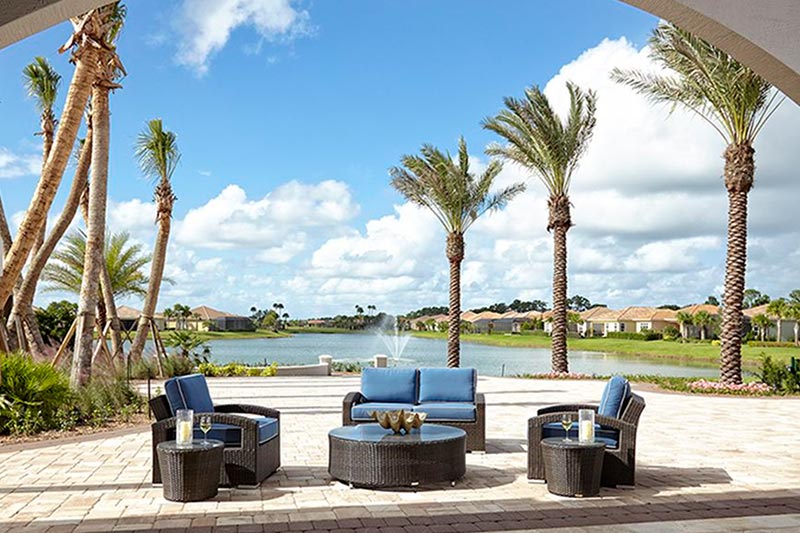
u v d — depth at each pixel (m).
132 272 27.20
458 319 24.05
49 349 17.42
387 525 5.53
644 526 5.50
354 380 19.94
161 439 6.77
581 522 5.62
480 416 8.61
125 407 11.68
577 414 6.96
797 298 70.81
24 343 15.79
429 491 6.67
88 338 12.52
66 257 25.91
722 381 17.05
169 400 7.05
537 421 7.01
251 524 5.54
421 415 7.18
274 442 7.36
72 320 25.89
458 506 6.12
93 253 12.88
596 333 87.12
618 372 28.39
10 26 3.78
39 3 3.73
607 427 6.98
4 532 5.29
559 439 6.81
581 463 6.41
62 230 16.00
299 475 7.34
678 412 12.85
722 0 4.02
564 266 21.97
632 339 70.44
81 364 12.34
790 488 6.83
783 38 4.05
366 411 8.68
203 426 6.48
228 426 6.90
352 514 5.85
